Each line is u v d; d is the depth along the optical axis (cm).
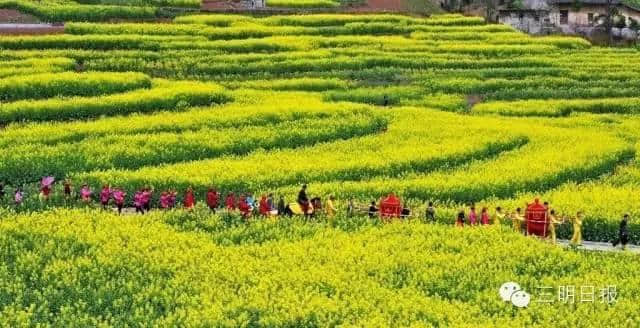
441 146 5200
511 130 5738
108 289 3025
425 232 3747
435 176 4656
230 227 3822
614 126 6181
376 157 4944
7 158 4594
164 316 2888
